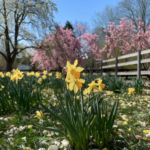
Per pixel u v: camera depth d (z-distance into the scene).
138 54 5.98
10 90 2.67
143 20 13.09
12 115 2.38
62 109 1.47
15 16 13.93
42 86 4.54
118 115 2.41
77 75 1.00
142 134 1.62
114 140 1.46
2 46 14.84
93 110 1.48
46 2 13.27
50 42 15.04
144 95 4.06
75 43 15.61
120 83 4.63
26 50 17.16
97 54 17.27
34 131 1.73
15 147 1.40
